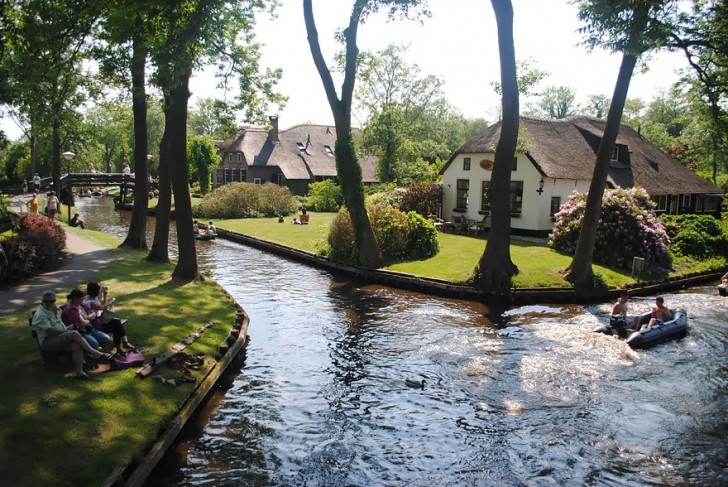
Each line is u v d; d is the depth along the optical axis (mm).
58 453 6691
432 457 8289
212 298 15172
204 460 7934
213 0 13055
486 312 16359
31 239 16750
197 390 9336
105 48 17234
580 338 13828
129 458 6941
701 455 8461
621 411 9891
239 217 41531
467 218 31938
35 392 7984
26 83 14648
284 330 14383
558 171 28203
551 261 21438
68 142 41344
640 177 31641
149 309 13094
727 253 25672
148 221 40062
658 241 21828
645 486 7641
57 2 14758
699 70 19094
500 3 17344
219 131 19969
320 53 20844
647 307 17219
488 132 31344
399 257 22703
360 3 17797
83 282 15133
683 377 11516
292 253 25781
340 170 21453
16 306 12164
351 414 9633
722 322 15672
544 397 10438
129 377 8984
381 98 57938
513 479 7754
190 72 14742
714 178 50156
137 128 22156
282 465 7906
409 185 40031
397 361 12211
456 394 10531
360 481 7602
